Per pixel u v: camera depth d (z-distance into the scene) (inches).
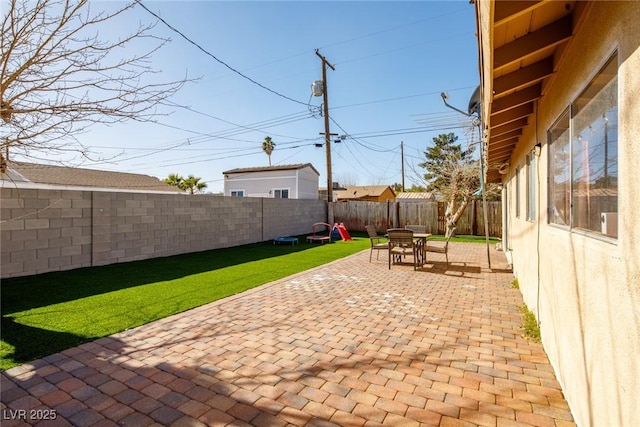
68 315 158.2
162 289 209.2
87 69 99.4
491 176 397.7
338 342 132.6
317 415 85.9
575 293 84.4
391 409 88.7
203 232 390.0
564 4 77.6
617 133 60.0
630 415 53.4
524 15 77.4
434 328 148.7
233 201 438.6
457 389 98.6
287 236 560.1
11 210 225.9
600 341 66.7
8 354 117.2
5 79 90.6
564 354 94.9
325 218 677.3
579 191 83.6
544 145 123.9
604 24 63.8
